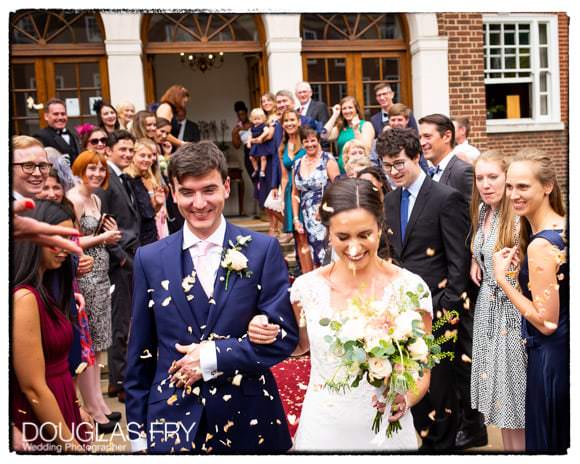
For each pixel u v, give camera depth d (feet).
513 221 9.20
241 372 7.27
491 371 9.45
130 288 14.33
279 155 21.25
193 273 7.29
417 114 27.63
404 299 6.99
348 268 7.20
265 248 7.53
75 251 7.10
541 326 8.14
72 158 19.77
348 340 6.53
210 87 37.27
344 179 7.05
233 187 34.68
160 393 7.27
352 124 22.20
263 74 27.48
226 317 7.23
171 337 7.27
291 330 7.38
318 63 27.61
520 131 28.89
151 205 15.52
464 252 10.17
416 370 6.61
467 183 12.27
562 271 8.10
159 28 26.48
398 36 27.99
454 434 10.47
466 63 27.58
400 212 10.54
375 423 6.83
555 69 29.48
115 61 24.67
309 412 7.25
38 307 7.38
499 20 28.78
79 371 8.68
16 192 9.28
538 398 8.41
